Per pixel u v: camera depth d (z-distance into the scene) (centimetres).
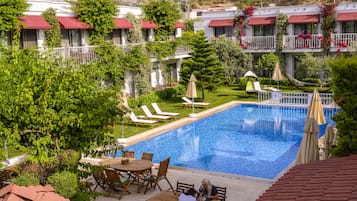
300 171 925
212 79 3266
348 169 883
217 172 1678
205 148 2172
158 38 3791
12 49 1057
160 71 3784
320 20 3841
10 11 2275
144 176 1490
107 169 1358
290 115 2894
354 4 3691
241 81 3869
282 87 3775
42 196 837
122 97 2311
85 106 1004
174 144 2255
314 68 3581
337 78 1285
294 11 3950
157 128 2455
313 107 1648
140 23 3503
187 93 2825
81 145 1027
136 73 3388
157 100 3394
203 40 3222
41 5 2669
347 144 1259
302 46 3859
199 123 2717
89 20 2927
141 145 2225
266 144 2228
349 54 3612
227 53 3934
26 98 918
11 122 971
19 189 841
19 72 995
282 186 835
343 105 1265
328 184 791
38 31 2634
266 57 3838
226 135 2428
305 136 1325
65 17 2855
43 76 973
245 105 3231
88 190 1213
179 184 1449
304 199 724
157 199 1202
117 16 3300
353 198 685
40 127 973
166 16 3753
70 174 1015
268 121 2741
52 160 1023
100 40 3011
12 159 1588
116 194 1416
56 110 994
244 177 1611
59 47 2692
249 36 4231
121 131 2397
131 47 3153
